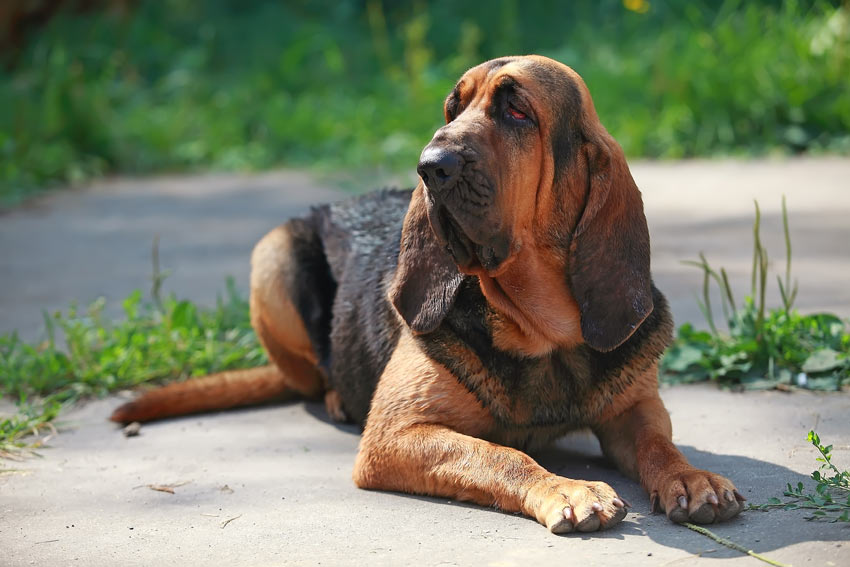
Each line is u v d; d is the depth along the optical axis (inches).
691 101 520.7
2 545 145.7
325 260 214.2
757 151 494.6
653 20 653.9
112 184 515.8
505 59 165.3
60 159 520.1
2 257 362.3
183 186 502.6
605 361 163.3
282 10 774.5
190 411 216.1
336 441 195.8
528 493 146.3
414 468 159.3
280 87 656.4
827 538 132.1
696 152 505.0
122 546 144.4
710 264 305.1
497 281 161.3
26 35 695.7
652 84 542.9
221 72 694.5
